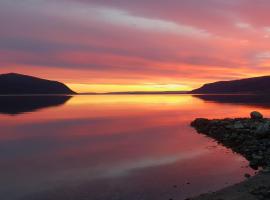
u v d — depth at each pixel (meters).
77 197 22.86
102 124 73.56
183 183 25.53
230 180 26.06
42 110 126.56
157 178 27.02
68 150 40.50
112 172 29.25
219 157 34.53
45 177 27.83
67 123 76.44
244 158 33.81
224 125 52.41
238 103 165.12
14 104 174.38
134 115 100.19
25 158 35.78
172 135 52.56
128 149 40.50
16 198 22.88
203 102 193.38
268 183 21.80
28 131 60.97
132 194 23.22
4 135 55.44
